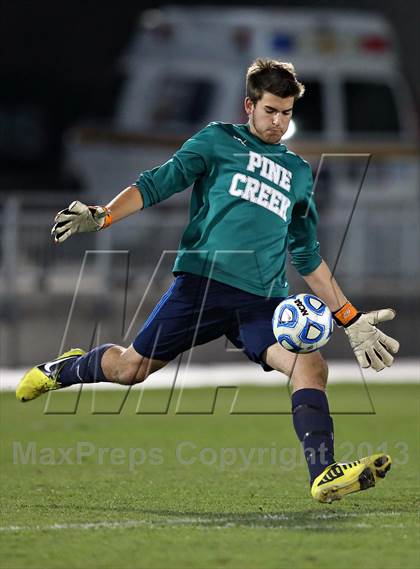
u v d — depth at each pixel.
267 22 66.94
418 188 67.38
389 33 70.94
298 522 23.50
